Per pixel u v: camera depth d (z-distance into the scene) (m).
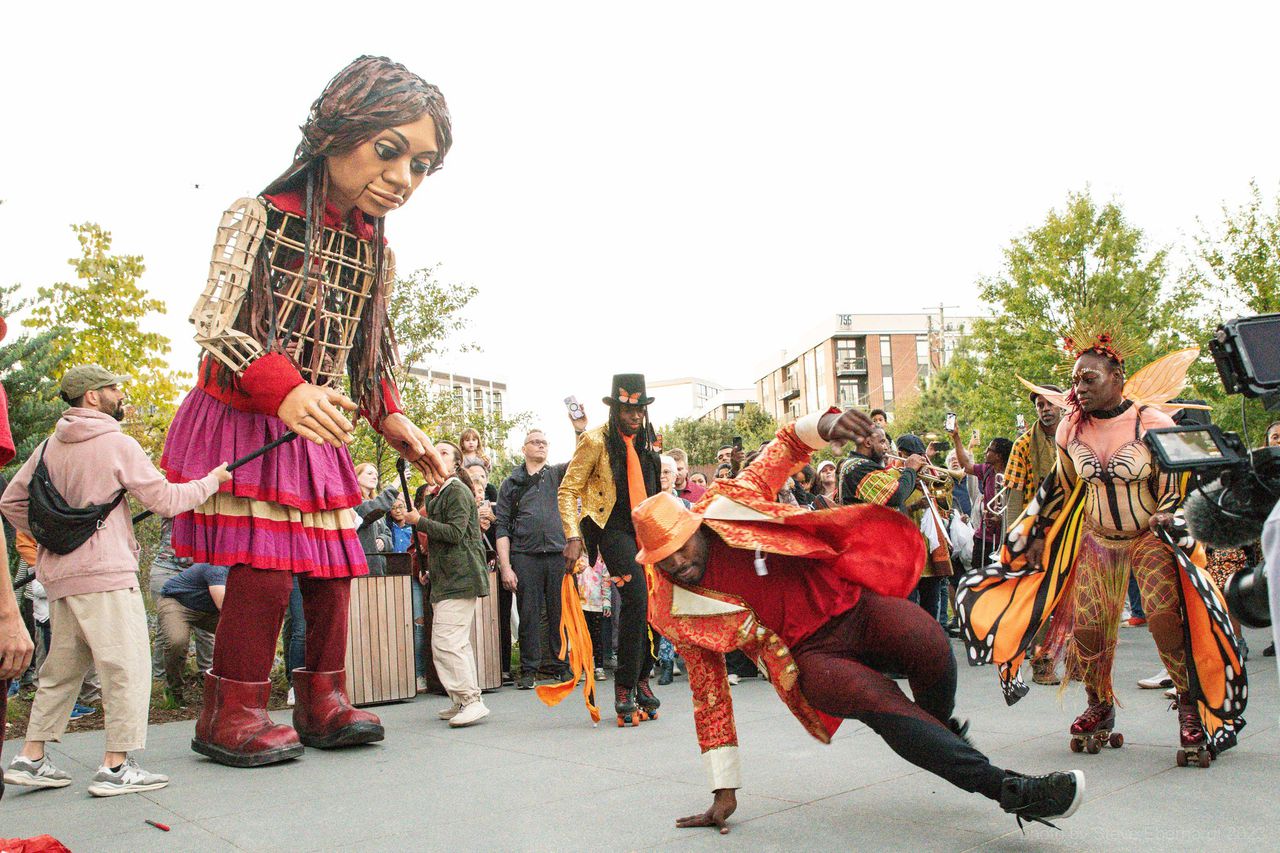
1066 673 4.54
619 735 5.45
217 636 5.12
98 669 4.43
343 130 4.95
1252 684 6.16
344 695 5.50
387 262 5.61
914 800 3.76
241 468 5.00
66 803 4.21
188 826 3.79
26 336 11.05
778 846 3.25
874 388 78.69
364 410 5.80
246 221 4.88
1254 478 1.94
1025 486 6.67
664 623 3.44
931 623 3.20
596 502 5.79
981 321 25.95
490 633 7.75
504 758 4.93
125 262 15.37
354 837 3.57
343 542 5.52
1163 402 4.70
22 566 7.30
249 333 4.98
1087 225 24.27
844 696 3.09
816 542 3.22
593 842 3.38
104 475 4.42
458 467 7.65
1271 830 3.16
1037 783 2.83
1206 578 4.18
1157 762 4.21
